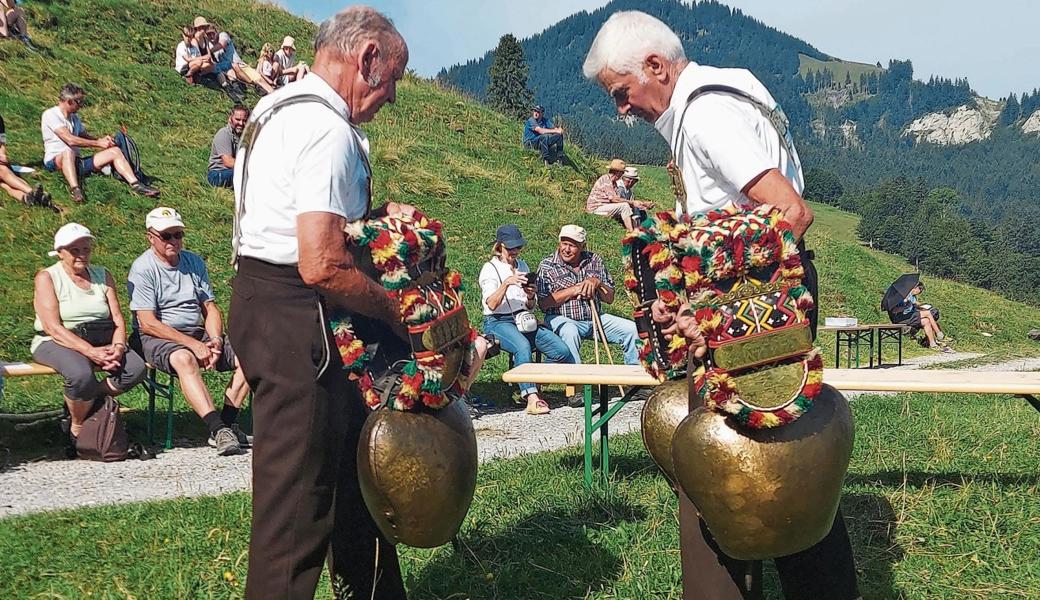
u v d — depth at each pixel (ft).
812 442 8.87
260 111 9.82
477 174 62.54
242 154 9.91
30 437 23.53
